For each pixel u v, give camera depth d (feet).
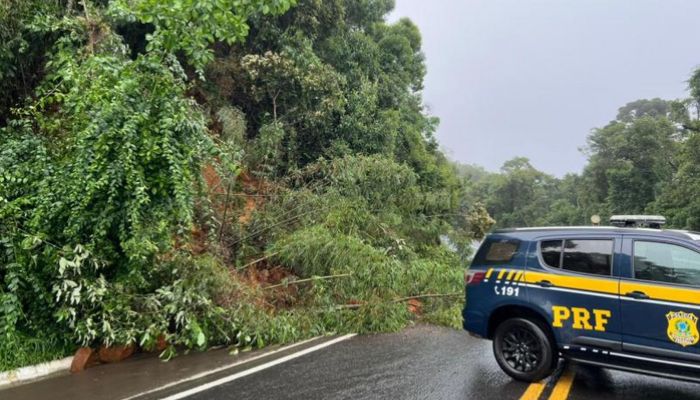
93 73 21.26
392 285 28.58
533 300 17.72
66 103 21.09
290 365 20.02
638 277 16.03
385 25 75.51
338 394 16.55
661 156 167.43
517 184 270.67
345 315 26.35
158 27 22.21
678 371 14.93
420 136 65.98
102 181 18.86
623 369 15.90
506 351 18.54
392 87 64.23
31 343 18.24
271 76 41.60
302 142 44.37
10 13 25.17
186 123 21.17
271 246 31.22
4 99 26.58
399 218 38.01
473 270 19.76
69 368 18.74
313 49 50.98
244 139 39.81
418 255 38.06
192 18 22.58
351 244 29.30
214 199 31.91
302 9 46.24
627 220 18.25
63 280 18.29
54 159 21.04
